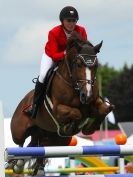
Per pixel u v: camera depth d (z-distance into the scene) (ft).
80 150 30.71
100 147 31.30
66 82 35.86
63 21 37.17
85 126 37.50
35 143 42.65
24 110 41.34
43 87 38.01
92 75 34.65
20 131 41.96
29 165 42.73
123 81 336.90
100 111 35.88
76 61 34.88
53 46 37.45
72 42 35.76
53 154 30.35
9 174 45.27
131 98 333.01
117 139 45.88
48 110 37.60
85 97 34.27
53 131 39.34
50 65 37.86
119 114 334.85
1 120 29.17
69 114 35.35
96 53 35.86
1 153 29.14
